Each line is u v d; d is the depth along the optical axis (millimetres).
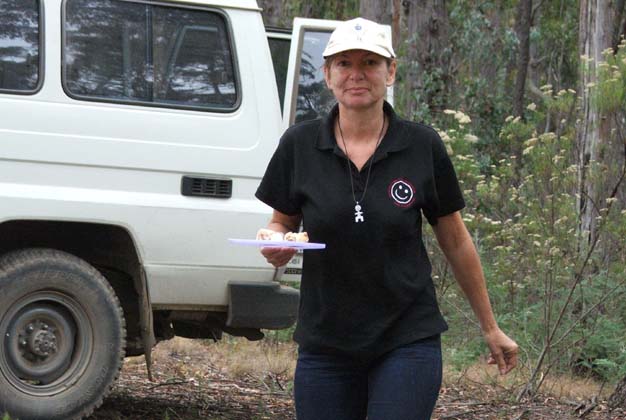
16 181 6914
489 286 11258
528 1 28078
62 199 6980
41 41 7074
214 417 7910
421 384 4285
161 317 7734
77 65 7152
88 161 7086
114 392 8602
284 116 7980
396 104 20484
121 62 7285
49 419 6965
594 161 10992
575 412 8922
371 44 4262
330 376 4398
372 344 4324
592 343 10664
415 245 4379
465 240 4578
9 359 6895
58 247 7430
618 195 11789
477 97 22984
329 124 4406
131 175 7199
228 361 10258
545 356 10594
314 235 4332
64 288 7031
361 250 4285
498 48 25938
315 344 4387
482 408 8969
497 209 11695
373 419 4273
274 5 24047
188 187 7332
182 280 7344
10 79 6984
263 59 7637
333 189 4320
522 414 8695
